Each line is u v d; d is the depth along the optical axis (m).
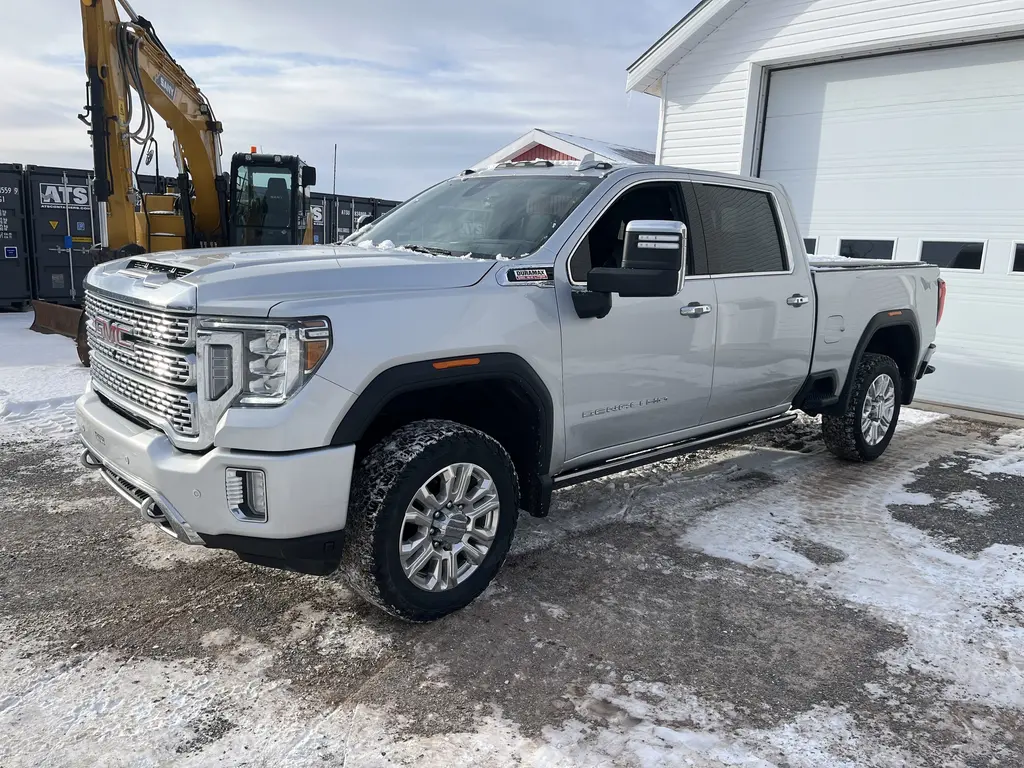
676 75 10.32
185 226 10.93
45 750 2.42
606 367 3.80
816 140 9.34
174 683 2.80
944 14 7.89
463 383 3.44
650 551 4.11
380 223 4.58
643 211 4.10
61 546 3.96
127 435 3.05
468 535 3.30
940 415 8.08
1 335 11.37
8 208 14.35
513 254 3.65
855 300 5.44
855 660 3.08
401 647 3.08
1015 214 7.89
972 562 4.07
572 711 2.69
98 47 8.56
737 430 4.90
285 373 2.75
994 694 2.88
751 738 2.56
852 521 4.64
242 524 2.79
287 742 2.49
